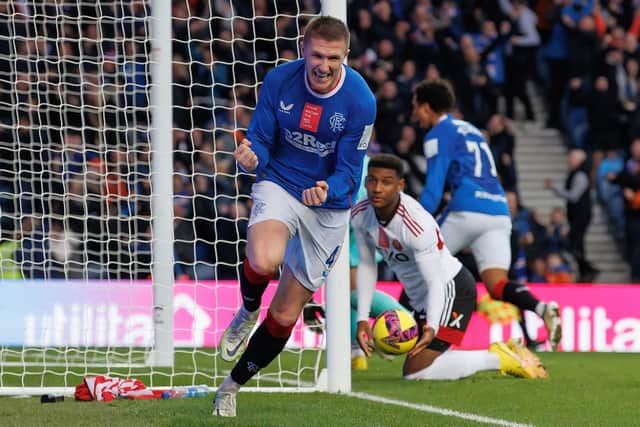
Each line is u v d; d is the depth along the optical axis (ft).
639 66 144.25
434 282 64.69
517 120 155.12
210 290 101.24
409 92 131.95
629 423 48.96
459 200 85.51
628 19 151.43
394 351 65.05
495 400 57.82
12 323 96.99
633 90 142.92
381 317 65.57
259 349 46.75
